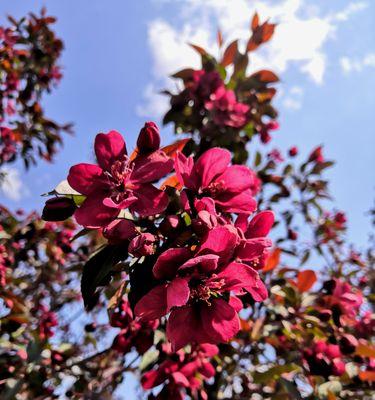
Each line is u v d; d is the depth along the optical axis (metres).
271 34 0.34
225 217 0.14
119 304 0.21
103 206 0.13
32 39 0.48
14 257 0.37
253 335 0.26
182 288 0.11
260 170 0.40
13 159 0.48
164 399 0.21
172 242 0.12
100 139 0.14
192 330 0.12
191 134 0.33
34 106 0.48
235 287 0.12
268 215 0.14
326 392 0.23
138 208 0.13
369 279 0.45
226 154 0.14
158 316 0.12
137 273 0.12
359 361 0.25
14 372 0.27
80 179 0.13
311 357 0.23
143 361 0.23
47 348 0.28
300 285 0.25
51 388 0.28
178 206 0.13
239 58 0.34
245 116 0.32
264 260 0.14
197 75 0.33
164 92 0.33
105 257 0.13
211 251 0.12
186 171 0.13
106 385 0.31
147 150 0.14
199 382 0.22
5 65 0.45
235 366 0.27
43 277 0.39
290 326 0.24
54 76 0.50
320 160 0.44
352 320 0.25
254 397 0.28
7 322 0.28
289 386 0.23
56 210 0.14
